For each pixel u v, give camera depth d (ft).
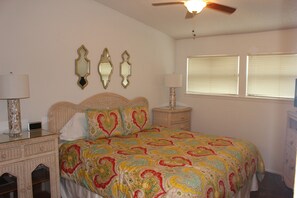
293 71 13.06
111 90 13.46
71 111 11.66
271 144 13.71
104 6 12.76
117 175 8.04
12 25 9.68
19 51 9.92
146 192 7.15
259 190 11.50
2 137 8.84
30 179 8.91
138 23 14.61
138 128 12.26
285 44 13.02
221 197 7.43
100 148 9.54
